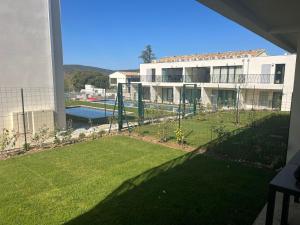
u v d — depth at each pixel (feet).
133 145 25.55
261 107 72.18
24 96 29.89
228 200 13.38
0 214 12.34
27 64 29.86
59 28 33.63
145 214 12.11
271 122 40.88
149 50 209.36
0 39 27.37
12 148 24.71
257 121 41.83
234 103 63.52
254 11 13.08
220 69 84.23
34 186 15.52
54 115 32.86
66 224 11.43
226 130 33.78
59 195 14.29
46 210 12.66
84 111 57.41
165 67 99.50
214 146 24.40
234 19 12.70
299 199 12.18
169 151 23.22
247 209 12.45
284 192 8.29
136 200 13.53
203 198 13.64
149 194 14.20
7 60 28.14
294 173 8.87
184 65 93.30
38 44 30.63
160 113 48.01
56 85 33.40
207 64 86.33
